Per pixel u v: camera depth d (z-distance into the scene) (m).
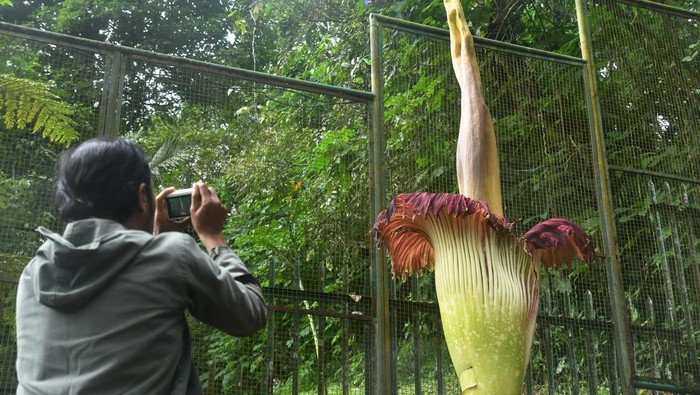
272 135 4.62
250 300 1.87
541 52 5.18
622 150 5.26
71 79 4.08
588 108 5.16
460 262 3.24
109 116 4.07
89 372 1.59
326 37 9.07
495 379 3.10
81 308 1.66
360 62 7.91
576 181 4.98
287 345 4.11
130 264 1.70
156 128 4.23
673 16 5.78
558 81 5.19
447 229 3.29
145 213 1.90
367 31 8.54
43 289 1.67
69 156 1.87
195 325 3.99
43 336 1.65
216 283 1.77
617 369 4.70
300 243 4.56
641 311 4.87
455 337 3.19
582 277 4.88
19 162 3.87
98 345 1.61
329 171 4.68
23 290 1.77
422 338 4.40
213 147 4.38
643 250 5.01
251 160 4.52
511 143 4.93
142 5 20.23
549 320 4.63
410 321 4.39
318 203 4.63
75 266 1.66
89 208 1.81
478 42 5.01
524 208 4.81
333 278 4.45
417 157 4.72
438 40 5.00
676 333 4.85
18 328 1.73
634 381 4.62
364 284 4.38
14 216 3.78
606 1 5.59
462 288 3.21
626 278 4.94
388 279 4.43
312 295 4.23
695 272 5.02
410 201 3.31
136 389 1.60
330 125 4.71
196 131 4.33
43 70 4.06
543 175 4.92
